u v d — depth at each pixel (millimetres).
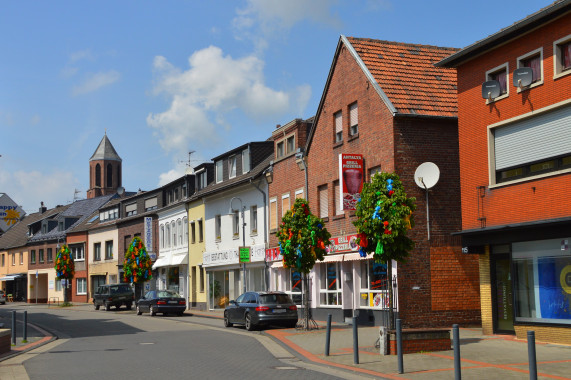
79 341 22203
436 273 23672
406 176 23766
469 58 20375
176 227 49188
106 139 127812
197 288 44875
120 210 60938
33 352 18562
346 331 22875
